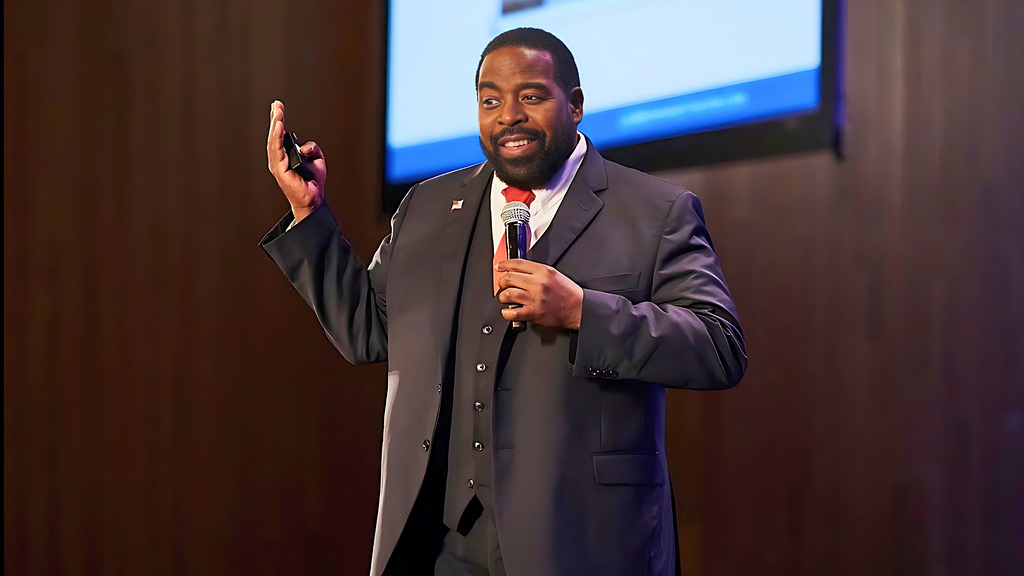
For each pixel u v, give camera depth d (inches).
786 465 323.9
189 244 485.7
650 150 346.0
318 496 439.2
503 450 162.2
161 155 498.0
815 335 318.7
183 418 480.7
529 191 182.1
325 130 452.1
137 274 500.4
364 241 437.7
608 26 359.3
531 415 162.7
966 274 289.0
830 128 309.1
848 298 312.0
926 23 298.0
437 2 410.3
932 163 295.9
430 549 179.8
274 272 459.5
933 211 295.6
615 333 154.7
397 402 178.1
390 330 185.3
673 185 182.9
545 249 172.2
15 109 543.2
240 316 468.1
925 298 296.5
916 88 299.4
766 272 329.7
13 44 545.6
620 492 161.0
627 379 160.4
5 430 531.5
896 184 303.0
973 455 285.1
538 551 155.1
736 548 332.5
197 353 479.2
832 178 314.7
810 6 313.7
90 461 506.9
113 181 511.8
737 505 333.4
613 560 157.6
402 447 173.6
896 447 300.7
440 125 404.5
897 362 301.4
